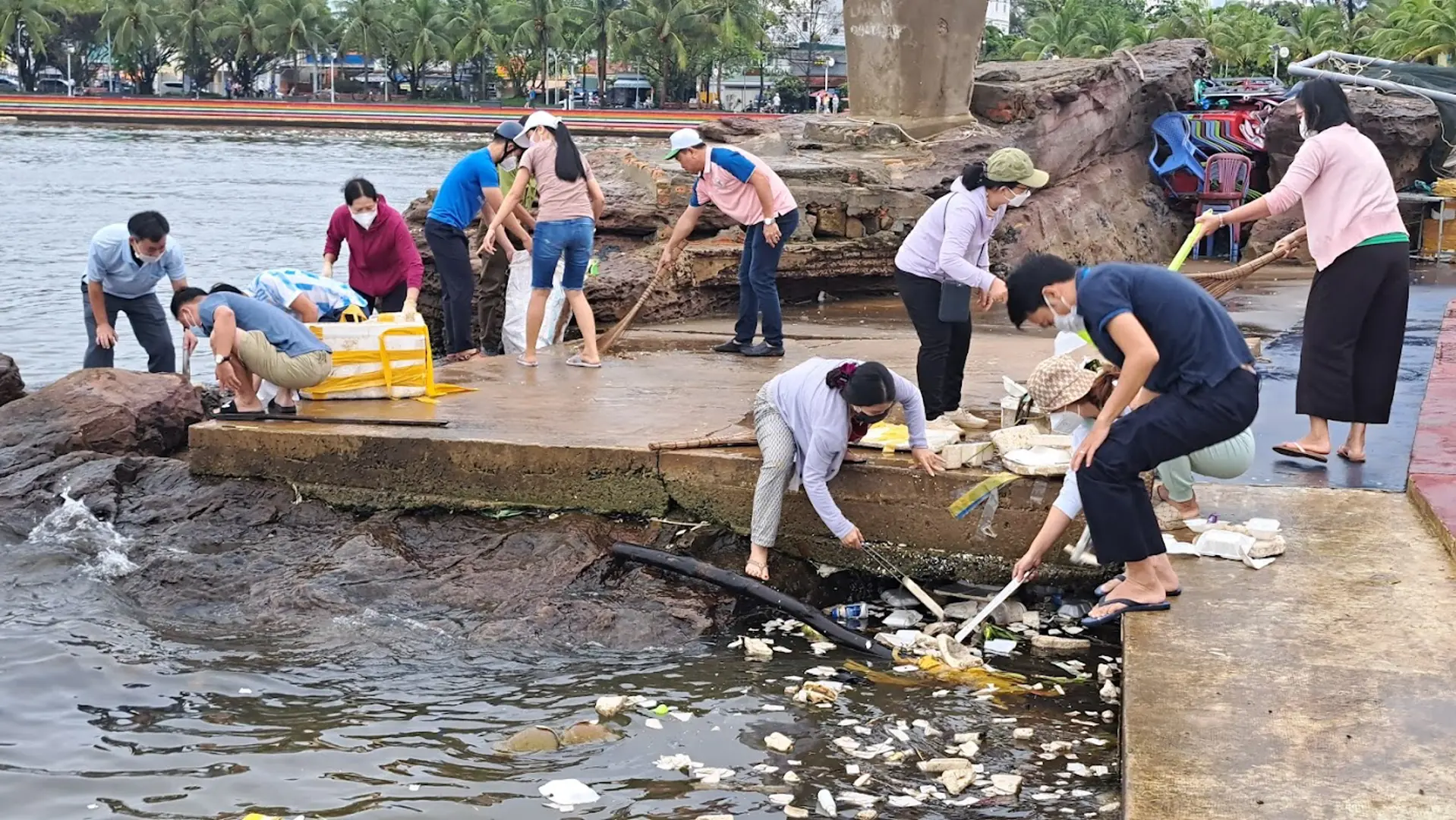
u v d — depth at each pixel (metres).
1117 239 16.52
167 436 8.77
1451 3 50.16
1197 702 4.48
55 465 7.88
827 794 4.57
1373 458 7.18
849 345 10.57
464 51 97.06
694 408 7.93
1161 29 74.56
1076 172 17.00
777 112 91.38
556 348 10.20
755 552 6.39
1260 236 17.62
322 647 5.96
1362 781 3.95
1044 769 4.77
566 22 94.31
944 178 14.13
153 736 5.09
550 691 5.52
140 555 6.99
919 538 6.49
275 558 6.84
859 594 6.64
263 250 22.09
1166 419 5.09
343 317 8.65
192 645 6.00
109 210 28.19
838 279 13.55
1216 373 5.02
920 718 5.22
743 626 6.23
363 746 5.01
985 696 5.42
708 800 4.56
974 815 4.44
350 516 7.27
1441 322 11.49
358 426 7.42
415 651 5.91
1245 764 4.06
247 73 102.25
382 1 98.56
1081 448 5.23
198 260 20.53
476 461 7.05
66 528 7.28
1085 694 5.45
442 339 12.97
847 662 5.81
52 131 65.25
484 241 9.35
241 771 4.80
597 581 6.47
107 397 8.55
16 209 27.84
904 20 15.29
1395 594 5.38
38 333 14.42
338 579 6.48
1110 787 4.61
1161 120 18.44
